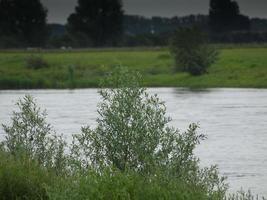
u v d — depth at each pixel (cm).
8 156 2269
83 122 6512
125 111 2261
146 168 2047
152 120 2242
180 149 2156
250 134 5606
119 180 1602
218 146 4878
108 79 2341
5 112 7781
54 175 2069
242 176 3641
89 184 1588
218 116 7275
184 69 15838
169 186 1608
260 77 14200
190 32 15938
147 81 15175
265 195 3083
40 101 10019
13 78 15688
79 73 16550
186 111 7975
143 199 1555
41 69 18138
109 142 2217
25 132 2598
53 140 2569
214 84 14138
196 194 1608
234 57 17650
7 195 1931
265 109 8131
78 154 2278
